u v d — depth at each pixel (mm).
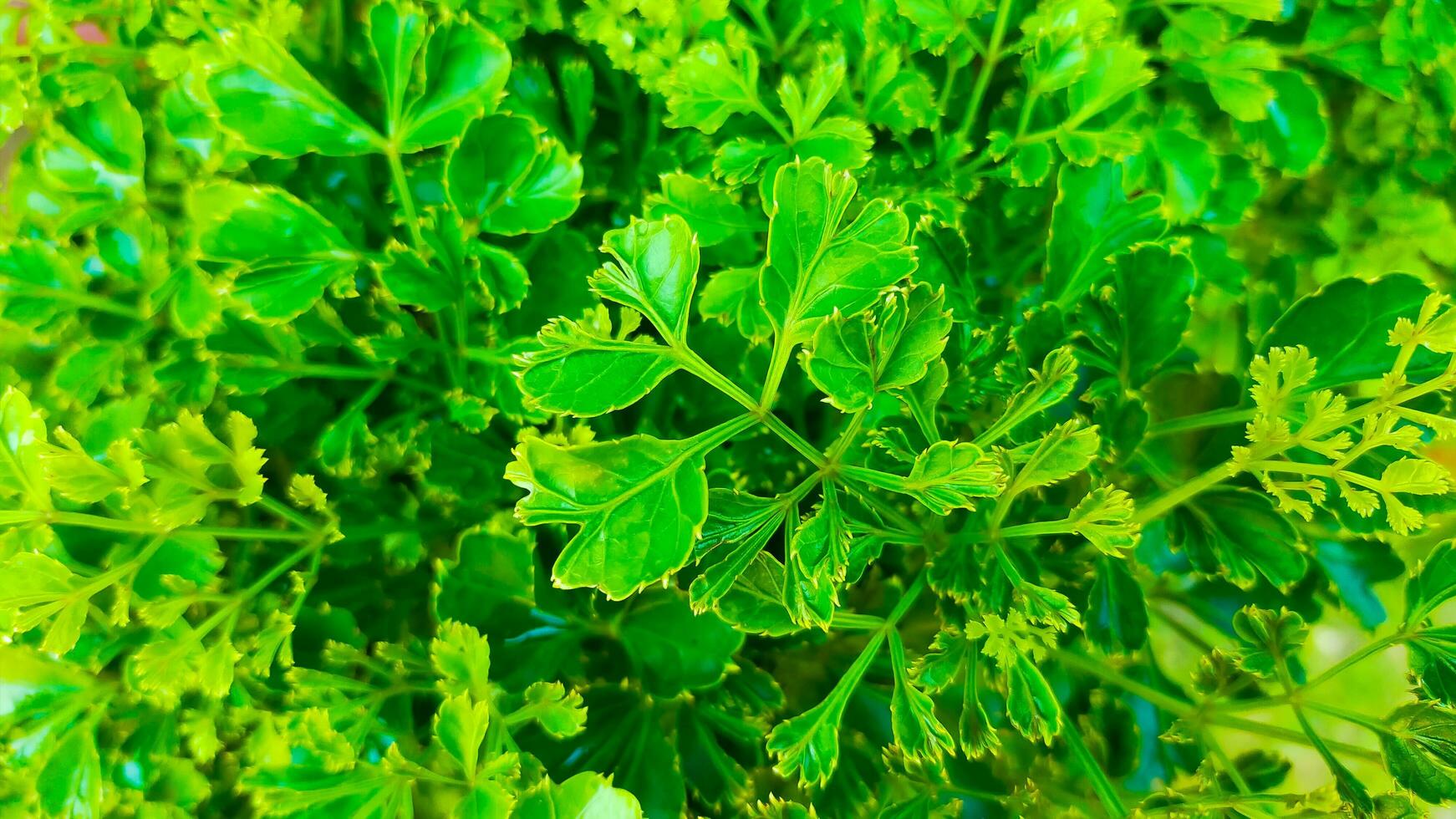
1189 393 220
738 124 214
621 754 194
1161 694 186
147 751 196
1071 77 194
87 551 195
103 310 201
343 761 168
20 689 190
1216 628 215
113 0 205
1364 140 239
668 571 132
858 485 162
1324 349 176
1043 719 158
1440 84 224
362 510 212
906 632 221
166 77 197
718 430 144
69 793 186
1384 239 243
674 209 200
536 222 189
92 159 202
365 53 219
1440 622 199
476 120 185
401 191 184
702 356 216
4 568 159
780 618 162
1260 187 216
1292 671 204
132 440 182
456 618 192
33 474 165
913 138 225
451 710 162
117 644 192
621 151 232
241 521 208
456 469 210
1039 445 150
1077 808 192
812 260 139
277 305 178
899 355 138
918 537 177
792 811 171
